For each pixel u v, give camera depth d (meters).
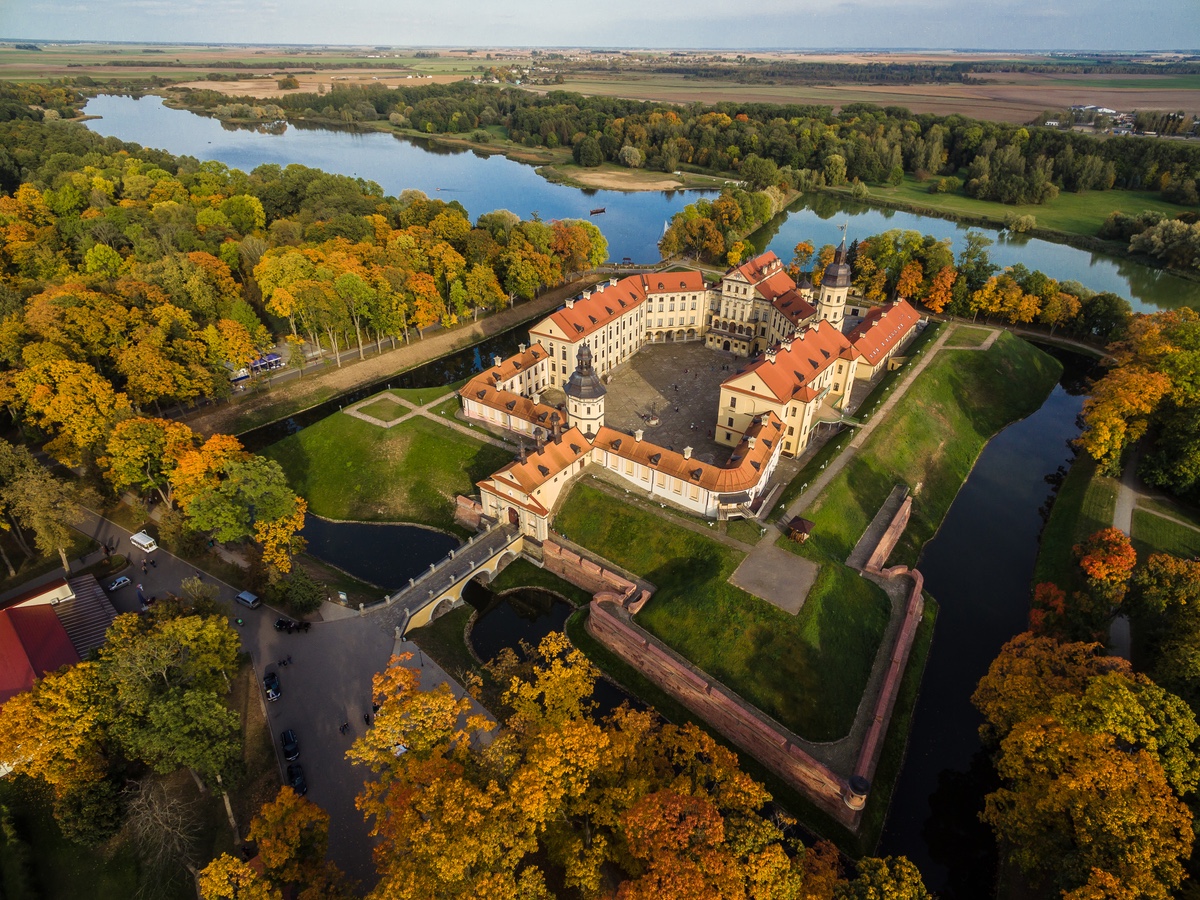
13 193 187.00
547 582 94.44
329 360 143.25
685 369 141.00
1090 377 146.38
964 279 161.12
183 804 60.19
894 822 66.81
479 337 161.75
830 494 98.56
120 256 146.75
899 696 77.19
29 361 99.44
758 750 71.56
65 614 76.19
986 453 123.88
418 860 44.16
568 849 50.28
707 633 79.50
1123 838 46.78
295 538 87.25
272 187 194.75
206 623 63.44
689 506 96.06
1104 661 62.34
